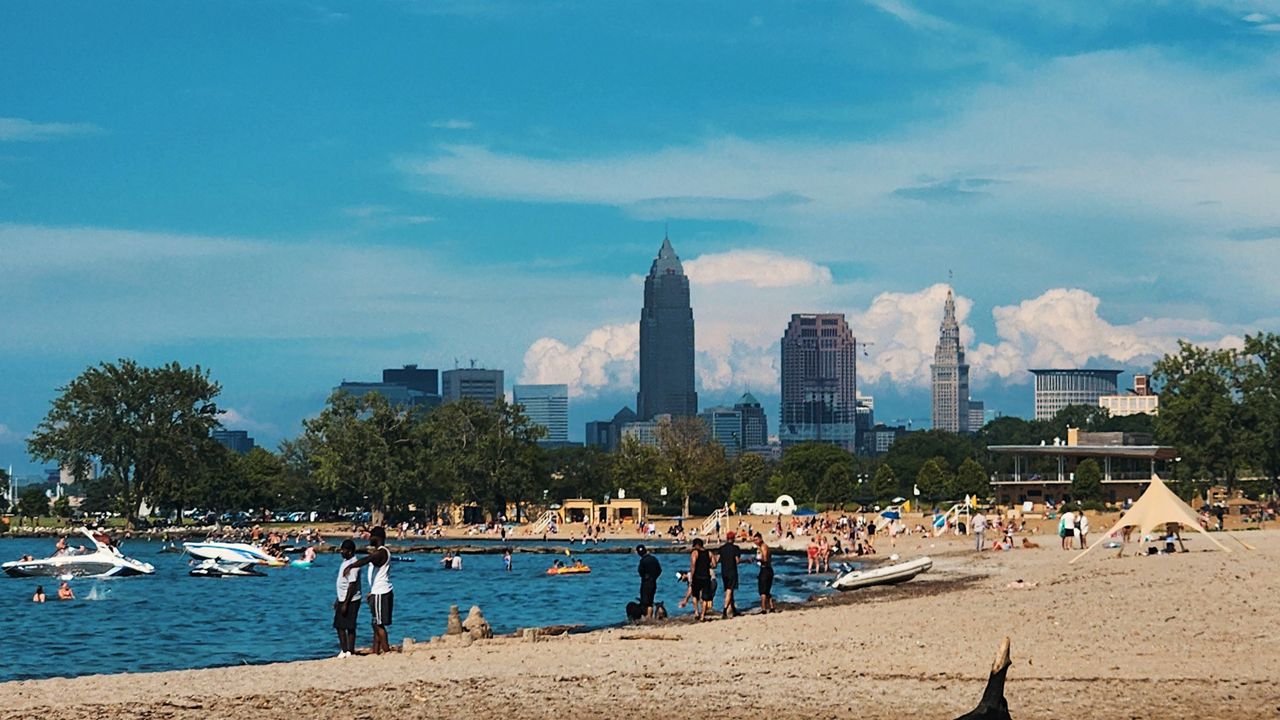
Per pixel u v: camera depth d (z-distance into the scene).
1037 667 25.31
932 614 39.03
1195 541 79.06
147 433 198.25
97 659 41.56
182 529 196.75
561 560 121.00
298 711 20.84
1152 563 56.00
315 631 50.50
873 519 151.38
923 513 172.62
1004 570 67.25
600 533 179.62
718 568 88.88
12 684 24.61
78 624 54.34
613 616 56.09
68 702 21.98
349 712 20.73
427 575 94.50
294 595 72.69
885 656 28.05
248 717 20.31
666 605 58.41
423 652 30.81
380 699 22.05
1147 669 24.77
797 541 133.88
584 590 75.75
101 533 92.75
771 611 48.12
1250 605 36.12
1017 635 31.78
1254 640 29.34
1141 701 20.92
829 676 24.56
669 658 28.52
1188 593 40.53
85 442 195.50
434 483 195.00
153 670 38.06
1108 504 151.75
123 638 48.28
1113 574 51.81
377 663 28.02
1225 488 187.25
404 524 177.12
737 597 64.06
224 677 25.53
